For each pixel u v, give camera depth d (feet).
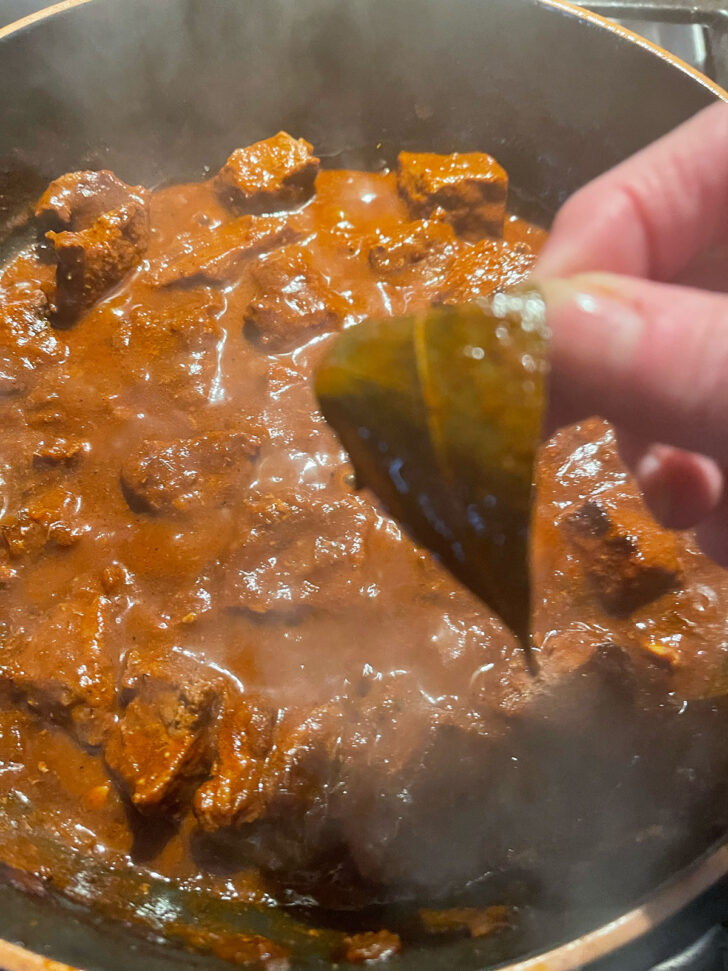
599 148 1.21
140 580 1.01
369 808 0.92
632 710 0.95
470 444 0.67
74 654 0.96
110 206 1.19
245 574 1.00
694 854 0.85
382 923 0.90
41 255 1.24
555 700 0.93
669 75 1.09
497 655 0.97
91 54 1.15
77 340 1.15
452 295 1.14
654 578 0.99
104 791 0.95
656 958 0.78
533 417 0.66
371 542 1.02
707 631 0.98
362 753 0.93
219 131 1.29
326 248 1.22
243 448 1.05
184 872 0.93
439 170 1.23
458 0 1.14
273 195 1.23
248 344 1.14
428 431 0.67
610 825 0.91
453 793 0.92
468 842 0.92
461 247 1.22
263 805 0.91
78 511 1.05
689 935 0.78
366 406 0.68
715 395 0.69
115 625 0.99
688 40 1.25
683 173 0.86
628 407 0.71
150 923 0.88
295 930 0.89
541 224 1.30
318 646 0.98
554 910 0.88
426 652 0.97
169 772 0.91
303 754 0.91
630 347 0.69
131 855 0.93
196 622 0.99
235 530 1.02
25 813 0.94
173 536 1.03
